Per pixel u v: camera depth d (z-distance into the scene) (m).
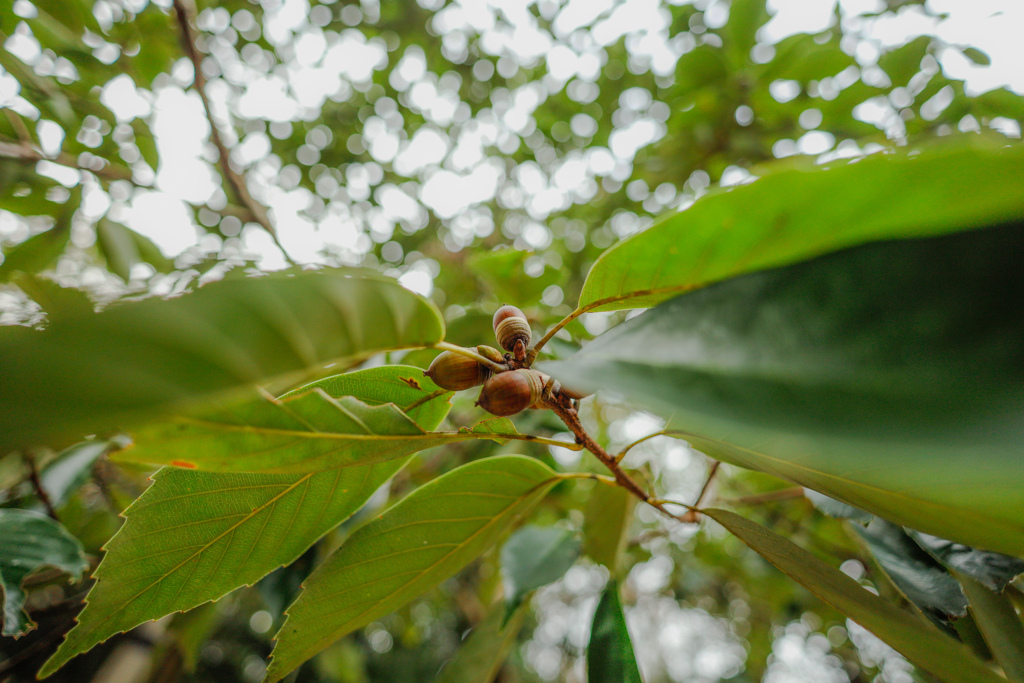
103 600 0.16
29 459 0.24
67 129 0.30
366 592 0.19
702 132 0.49
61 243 0.31
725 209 0.11
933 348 0.10
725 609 0.76
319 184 0.62
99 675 0.30
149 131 0.34
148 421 0.09
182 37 0.32
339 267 0.12
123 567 0.16
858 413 0.10
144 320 0.09
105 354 0.09
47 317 0.10
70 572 0.21
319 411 0.14
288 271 0.11
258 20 0.51
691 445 0.16
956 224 0.10
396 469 0.18
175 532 0.16
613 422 0.56
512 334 0.16
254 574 0.18
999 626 0.18
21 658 0.28
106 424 0.08
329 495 0.17
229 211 0.35
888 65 0.38
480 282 0.49
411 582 0.19
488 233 0.64
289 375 0.11
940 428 0.09
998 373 0.09
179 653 0.33
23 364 0.08
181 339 0.09
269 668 0.18
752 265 0.12
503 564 0.26
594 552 0.26
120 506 0.33
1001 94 0.34
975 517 0.11
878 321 0.10
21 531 0.21
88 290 0.10
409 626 0.65
